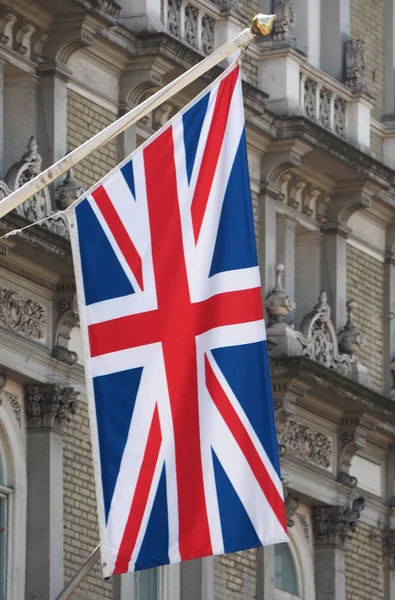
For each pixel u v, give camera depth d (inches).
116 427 1162.6
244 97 1931.6
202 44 1908.2
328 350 2071.9
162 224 1183.6
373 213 2210.9
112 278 1170.6
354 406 2087.8
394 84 2301.9
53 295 1700.3
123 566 1153.4
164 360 1174.3
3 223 1585.9
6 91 1706.4
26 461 1678.2
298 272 2113.7
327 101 2110.0
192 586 1866.4
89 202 1174.3
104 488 1158.3
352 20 2237.9
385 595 2197.3
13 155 1694.1
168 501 1164.5
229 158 1199.6
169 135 1190.3
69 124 1745.8
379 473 2207.2
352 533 2140.7
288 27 2041.1
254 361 1189.7
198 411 1175.0
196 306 1182.3
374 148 2256.4
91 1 1697.8
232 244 1194.0
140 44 1806.1
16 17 1694.1
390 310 2240.4
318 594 2085.4
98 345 1166.3
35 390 1684.3
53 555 1667.1
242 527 1173.1
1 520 1654.8
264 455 1183.6
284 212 2074.3
